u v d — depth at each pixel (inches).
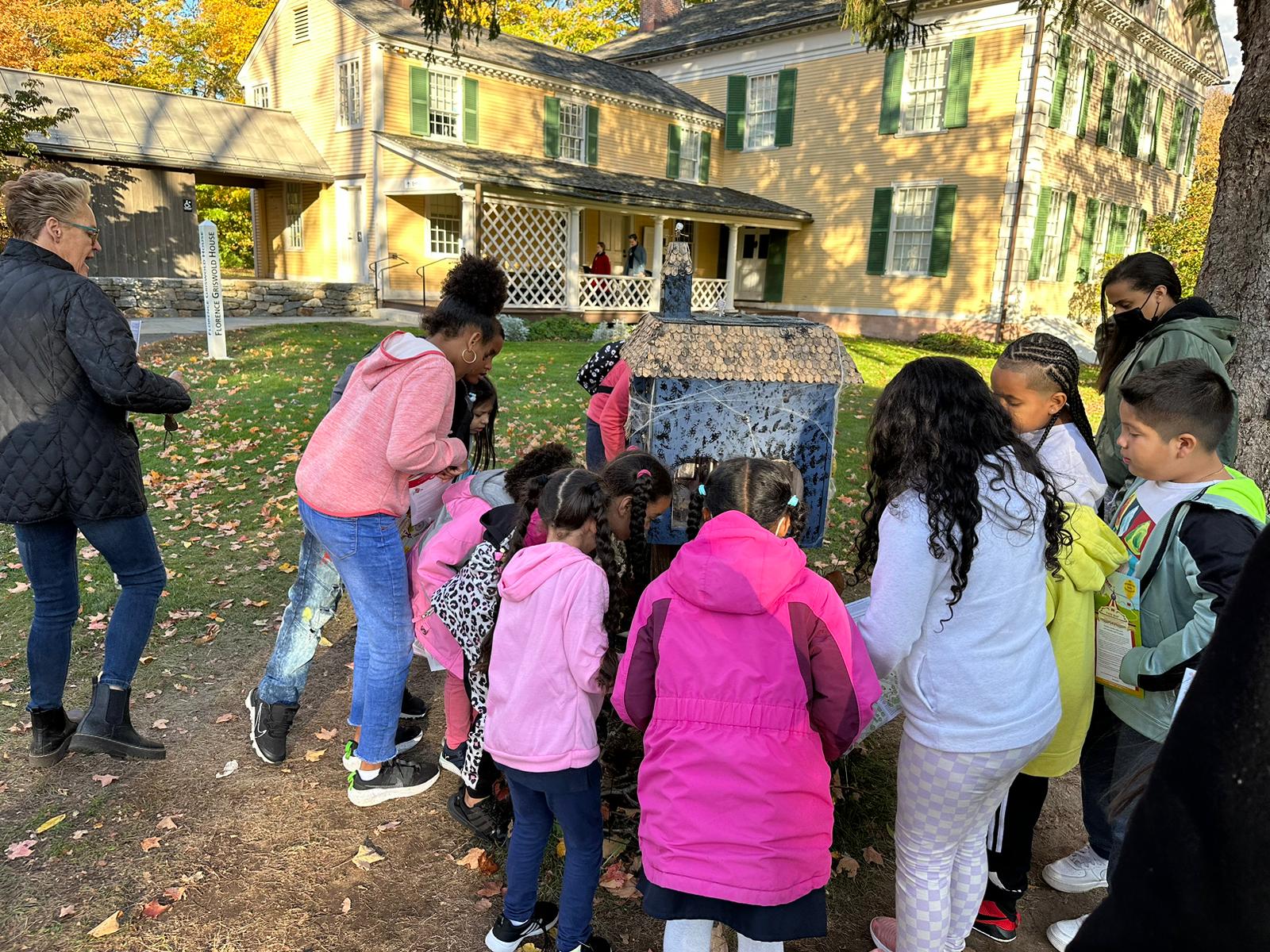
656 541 106.0
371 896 93.4
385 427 96.0
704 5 997.8
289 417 307.9
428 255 727.7
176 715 128.6
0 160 496.4
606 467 88.9
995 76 670.5
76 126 644.1
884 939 85.8
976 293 707.4
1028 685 69.7
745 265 885.8
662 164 855.1
